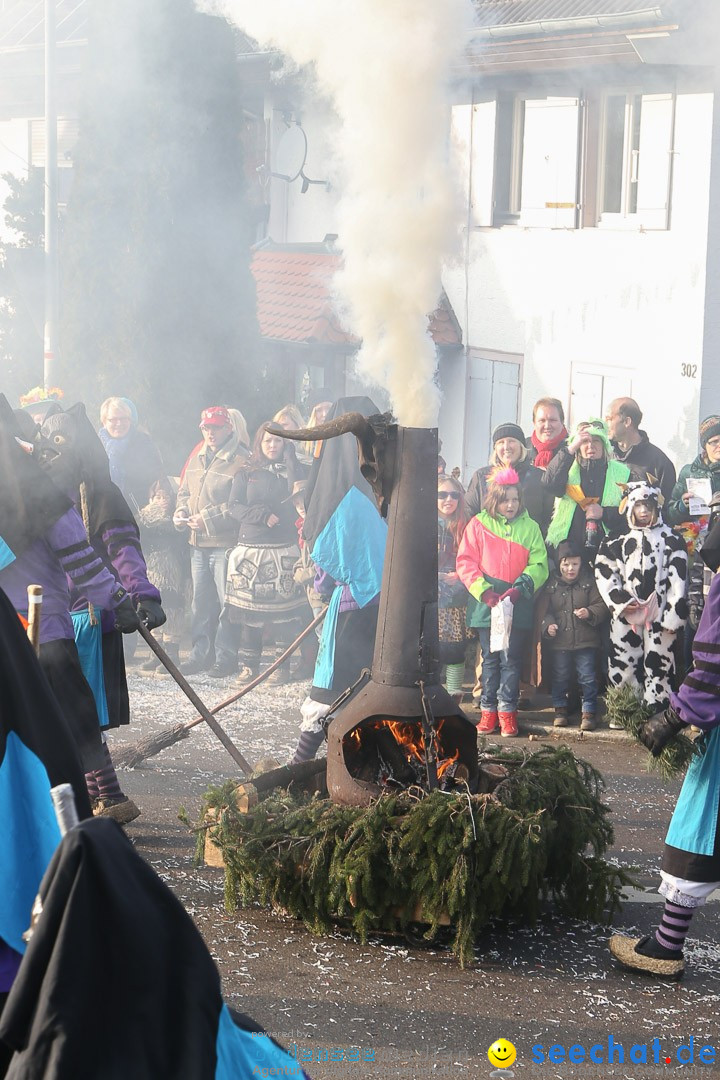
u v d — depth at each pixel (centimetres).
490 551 781
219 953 442
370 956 445
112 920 167
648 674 776
